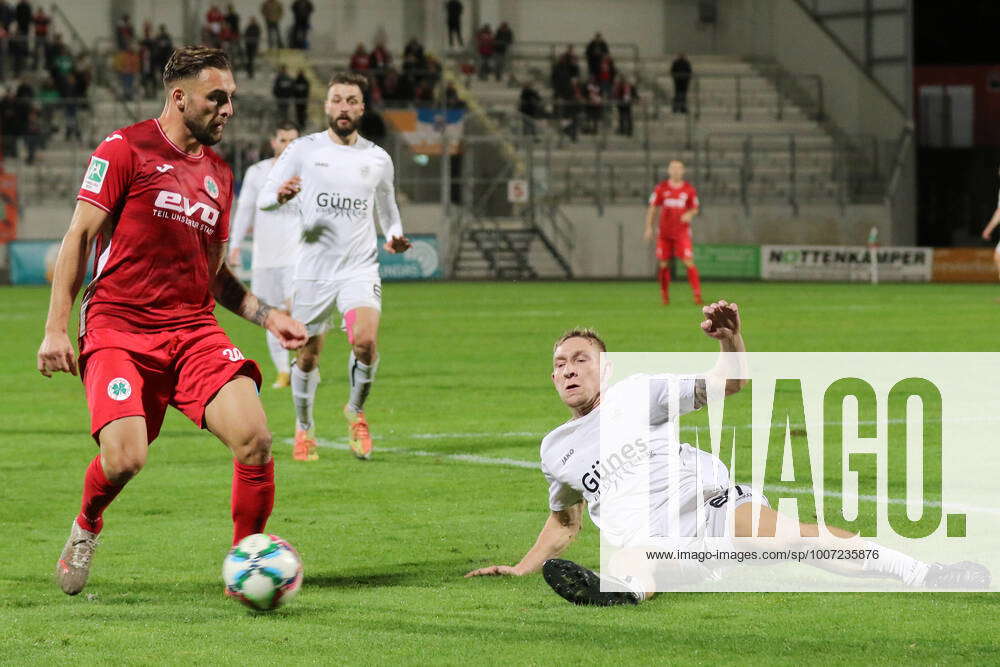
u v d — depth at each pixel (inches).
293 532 707.4
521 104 4397.1
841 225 4539.9
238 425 561.3
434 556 647.8
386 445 1030.4
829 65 4781.0
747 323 2194.9
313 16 4719.5
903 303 2790.4
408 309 2652.6
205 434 1088.8
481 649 481.4
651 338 1905.8
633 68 4884.4
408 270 4089.6
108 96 4315.9
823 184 4566.9
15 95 4052.7
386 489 838.5
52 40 4247.0
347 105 989.2
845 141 4704.7
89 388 562.3
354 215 978.7
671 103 4758.9
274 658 473.1
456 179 4175.7
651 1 4987.7
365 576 605.9
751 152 4534.9
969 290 3457.2
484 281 4082.2
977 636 490.6
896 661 460.1
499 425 1131.3
